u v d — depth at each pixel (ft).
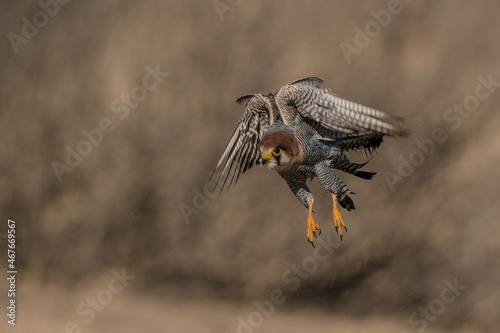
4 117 68.18
